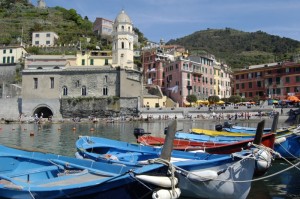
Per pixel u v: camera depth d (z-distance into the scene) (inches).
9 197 390.6
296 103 2751.0
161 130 1847.9
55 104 3115.2
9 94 3410.4
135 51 4859.7
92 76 3129.9
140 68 4104.3
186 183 470.0
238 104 3115.2
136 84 3159.5
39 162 506.6
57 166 472.1
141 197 356.8
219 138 864.9
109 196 370.0
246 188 462.0
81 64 3769.7
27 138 1424.7
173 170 359.3
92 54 3863.2
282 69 3319.4
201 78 3809.1
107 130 1898.4
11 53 4072.3
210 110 2918.3
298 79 3174.2
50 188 368.2
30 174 454.9
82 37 5246.1
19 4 6491.1
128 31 3531.0
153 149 646.5
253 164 465.7
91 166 462.0
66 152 965.2
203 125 2194.9
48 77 3161.9
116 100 3031.5
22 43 4547.2
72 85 3152.1
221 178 451.8
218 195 463.5
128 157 593.6
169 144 366.9
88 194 364.8
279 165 741.3
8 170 505.0
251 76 3607.3
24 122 2792.8
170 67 3784.5
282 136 751.7
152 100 3378.4
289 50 6835.6
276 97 3324.3
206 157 531.5
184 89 3567.9
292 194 527.2
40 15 6058.1
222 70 4237.2
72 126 2304.4
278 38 7755.9
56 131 1843.0
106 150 676.1
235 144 614.5
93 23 6092.5
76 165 465.1
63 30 5506.9
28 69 3223.4
